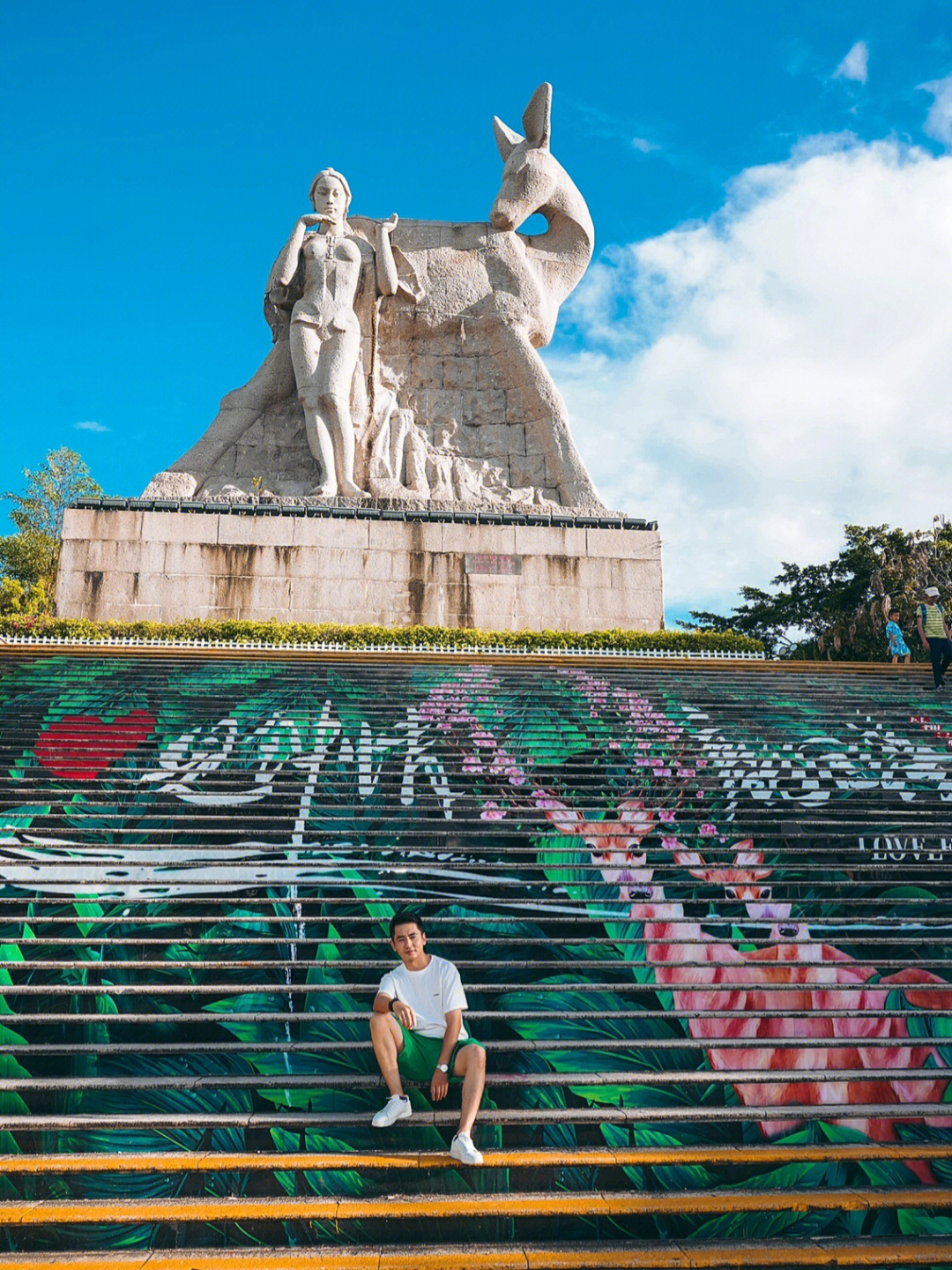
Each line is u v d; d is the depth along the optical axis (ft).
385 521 67.67
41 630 56.03
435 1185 16.99
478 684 41.63
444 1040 18.25
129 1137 17.71
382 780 32.24
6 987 21.17
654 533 70.33
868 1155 17.79
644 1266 15.44
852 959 24.17
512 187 81.82
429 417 78.28
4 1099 18.54
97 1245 15.90
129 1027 20.72
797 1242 16.22
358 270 76.59
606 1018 21.31
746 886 26.30
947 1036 22.03
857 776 34.01
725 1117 18.48
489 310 80.02
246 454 75.87
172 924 23.66
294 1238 16.07
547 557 68.54
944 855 28.66
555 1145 17.95
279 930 23.84
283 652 44.96
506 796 31.37
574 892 26.09
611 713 39.24
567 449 77.05
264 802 30.19
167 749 33.65
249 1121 17.84
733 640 59.00
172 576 65.36
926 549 88.38
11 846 26.63
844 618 93.40
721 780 33.27
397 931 18.99
